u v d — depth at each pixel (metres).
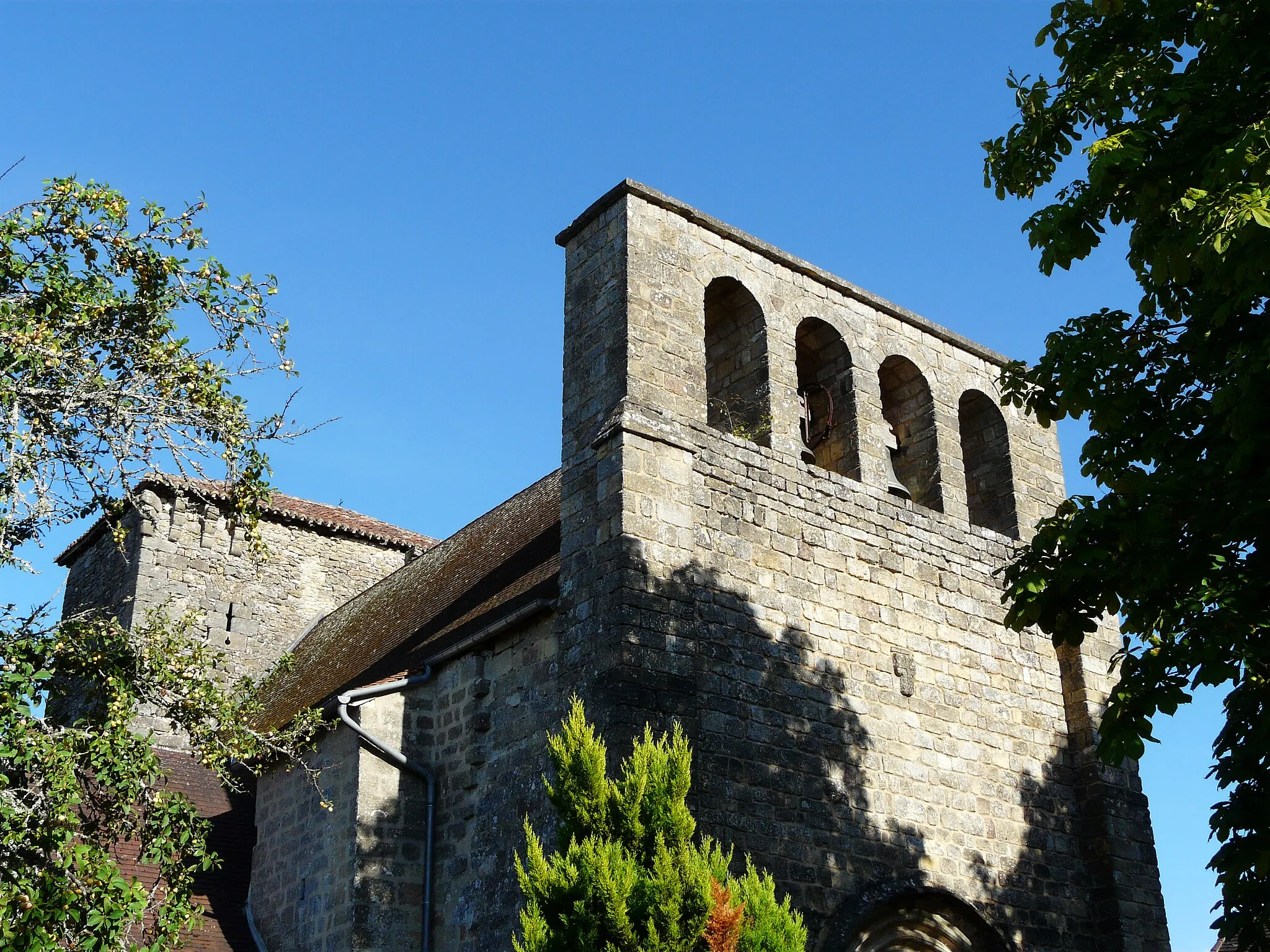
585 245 18.17
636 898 11.04
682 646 15.48
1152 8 12.38
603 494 16.08
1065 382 12.27
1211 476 11.32
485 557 21.47
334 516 30.47
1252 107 11.53
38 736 11.01
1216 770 10.98
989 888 17.20
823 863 15.74
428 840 17.14
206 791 22.52
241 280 12.61
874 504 18.41
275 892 18.92
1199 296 12.02
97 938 10.83
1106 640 19.97
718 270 18.19
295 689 24.59
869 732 16.92
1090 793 18.78
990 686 18.59
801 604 16.97
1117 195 11.93
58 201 11.96
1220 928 10.76
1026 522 20.30
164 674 12.76
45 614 12.18
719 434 17.08
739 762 15.52
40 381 11.80
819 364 19.59
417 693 17.98
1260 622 10.69
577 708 12.43
